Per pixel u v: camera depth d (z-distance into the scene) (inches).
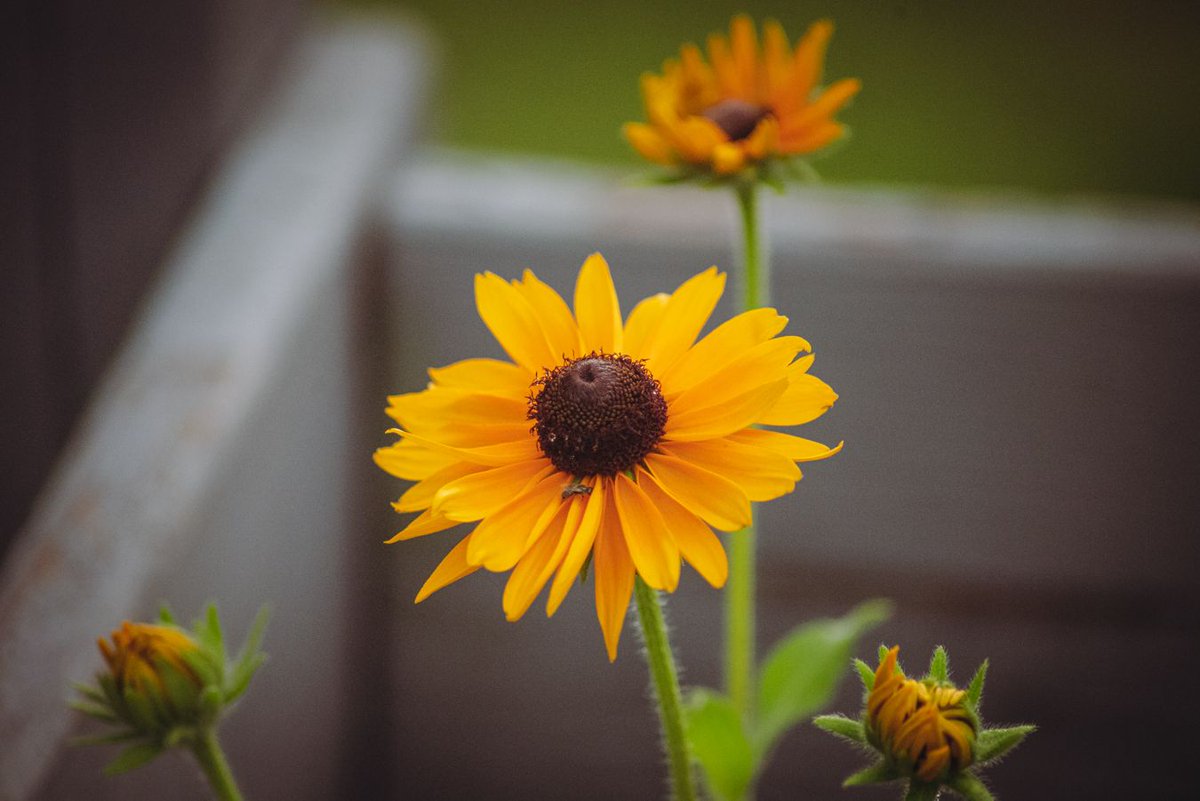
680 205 25.4
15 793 18.3
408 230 25.4
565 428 17.6
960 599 25.5
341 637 25.7
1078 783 26.0
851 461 25.0
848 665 25.6
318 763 24.9
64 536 20.4
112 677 18.4
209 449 21.3
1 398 25.4
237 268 23.8
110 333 25.8
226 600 21.8
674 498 17.3
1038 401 24.6
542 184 26.2
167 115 25.5
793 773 26.4
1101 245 24.2
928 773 17.4
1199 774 25.7
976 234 24.4
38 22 24.5
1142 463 24.7
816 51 21.5
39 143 24.8
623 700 26.5
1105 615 25.4
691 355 17.8
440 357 26.0
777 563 25.5
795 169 20.9
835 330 24.6
